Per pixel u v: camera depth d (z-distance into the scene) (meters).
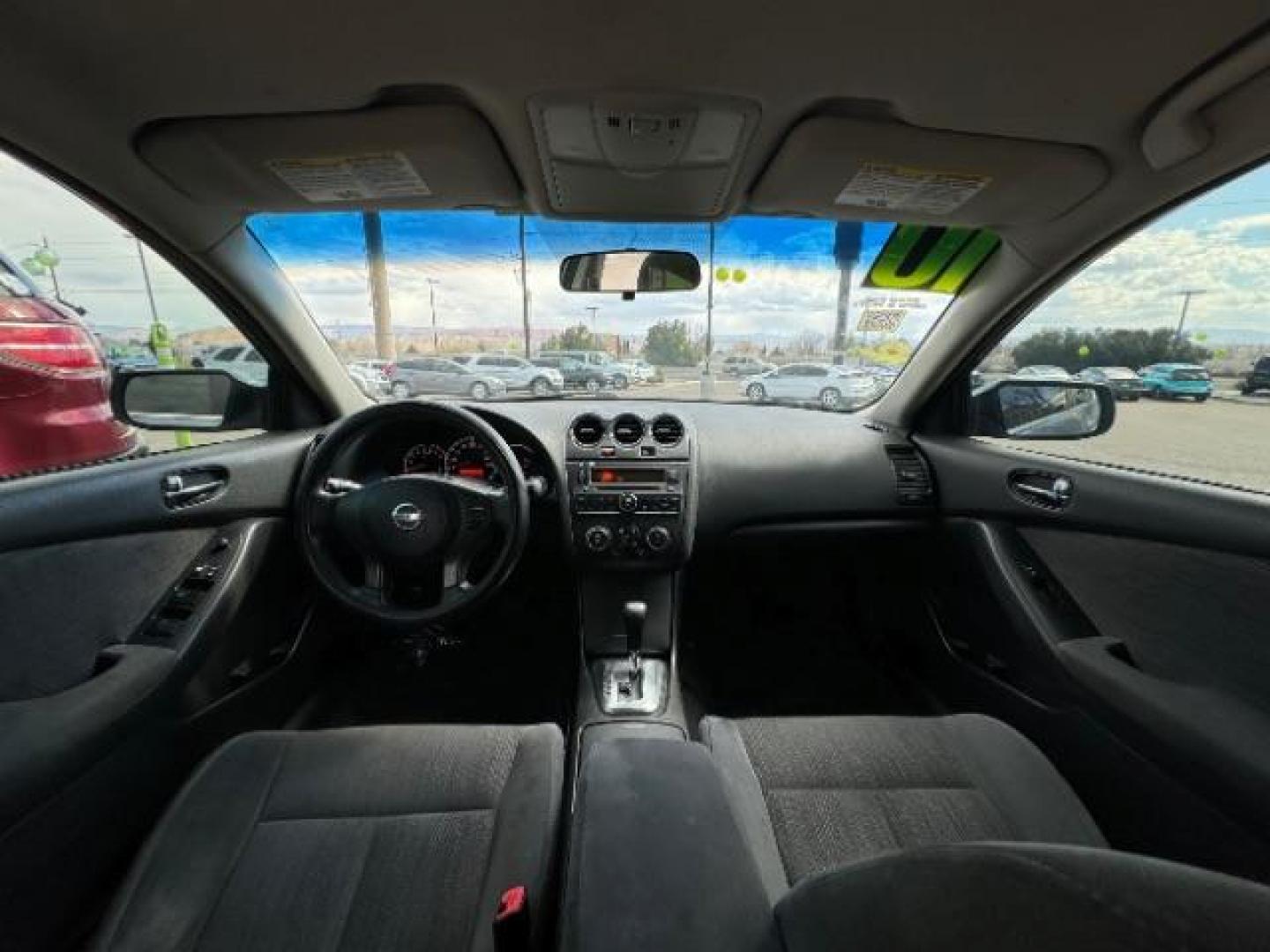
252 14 0.95
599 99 1.18
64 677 1.21
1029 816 1.06
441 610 1.61
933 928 0.47
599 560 1.94
